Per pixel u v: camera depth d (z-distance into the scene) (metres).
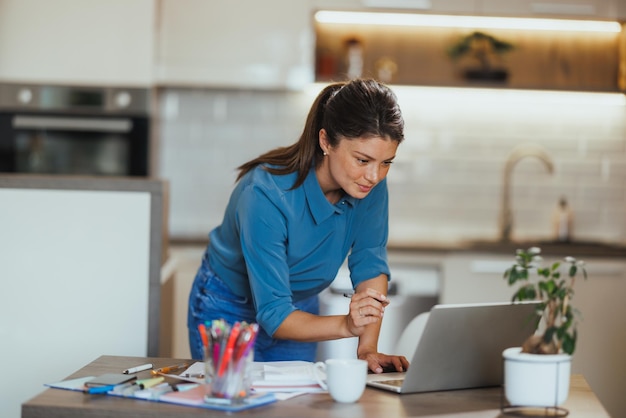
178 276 4.47
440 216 5.02
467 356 1.90
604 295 4.33
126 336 2.93
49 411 1.70
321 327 2.00
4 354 2.93
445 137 5.01
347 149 2.04
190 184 5.05
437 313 1.80
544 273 1.76
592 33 5.02
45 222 2.92
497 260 4.38
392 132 2.01
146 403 1.73
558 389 1.69
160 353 2.98
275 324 2.05
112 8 4.50
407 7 4.62
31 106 4.51
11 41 4.50
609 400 4.33
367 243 2.45
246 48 4.63
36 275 2.92
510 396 1.72
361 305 1.94
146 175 4.57
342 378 1.75
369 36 5.03
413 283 4.41
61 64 4.51
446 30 5.02
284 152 2.24
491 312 1.88
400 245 4.41
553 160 4.99
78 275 2.93
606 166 4.98
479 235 5.00
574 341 1.71
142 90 4.51
